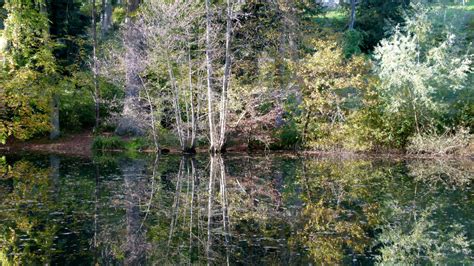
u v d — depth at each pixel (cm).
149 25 1911
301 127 2116
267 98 1995
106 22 3516
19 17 2017
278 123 2177
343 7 3569
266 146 2073
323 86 2048
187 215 988
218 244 795
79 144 2162
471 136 1942
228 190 1260
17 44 2045
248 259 724
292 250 771
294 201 1138
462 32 2408
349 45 2970
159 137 2056
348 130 2008
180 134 1970
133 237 826
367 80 2067
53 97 2223
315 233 869
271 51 2267
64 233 841
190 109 2092
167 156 1905
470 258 739
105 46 2473
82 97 2408
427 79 1950
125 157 1858
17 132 1983
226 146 2117
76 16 2755
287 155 1984
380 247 791
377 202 1127
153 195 1170
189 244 795
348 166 1712
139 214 984
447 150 1983
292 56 2238
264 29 2364
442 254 760
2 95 1927
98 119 2277
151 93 2067
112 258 717
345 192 1247
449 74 1978
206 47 1841
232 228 895
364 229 901
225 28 2155
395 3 3253
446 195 1205
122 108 2409
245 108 1984
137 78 2012
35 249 754
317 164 1755
